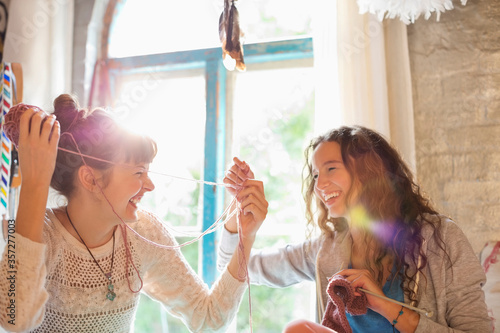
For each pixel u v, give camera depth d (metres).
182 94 2.22
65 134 1.09
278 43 1.93
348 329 1.06
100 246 1.15
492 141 1.58
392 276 1.16
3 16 2.07
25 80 1.97
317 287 1.28
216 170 1.95
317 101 1.71
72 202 1.12
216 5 2.11
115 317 1.16
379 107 1.63
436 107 1.66
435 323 1.05
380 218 1.20
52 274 1.10
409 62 1.68
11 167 1.74
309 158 1.43
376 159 1.22
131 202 1.14
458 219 1.60
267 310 2.97
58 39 2.07
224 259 1.37
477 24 1.63
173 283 1.27
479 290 1.08
